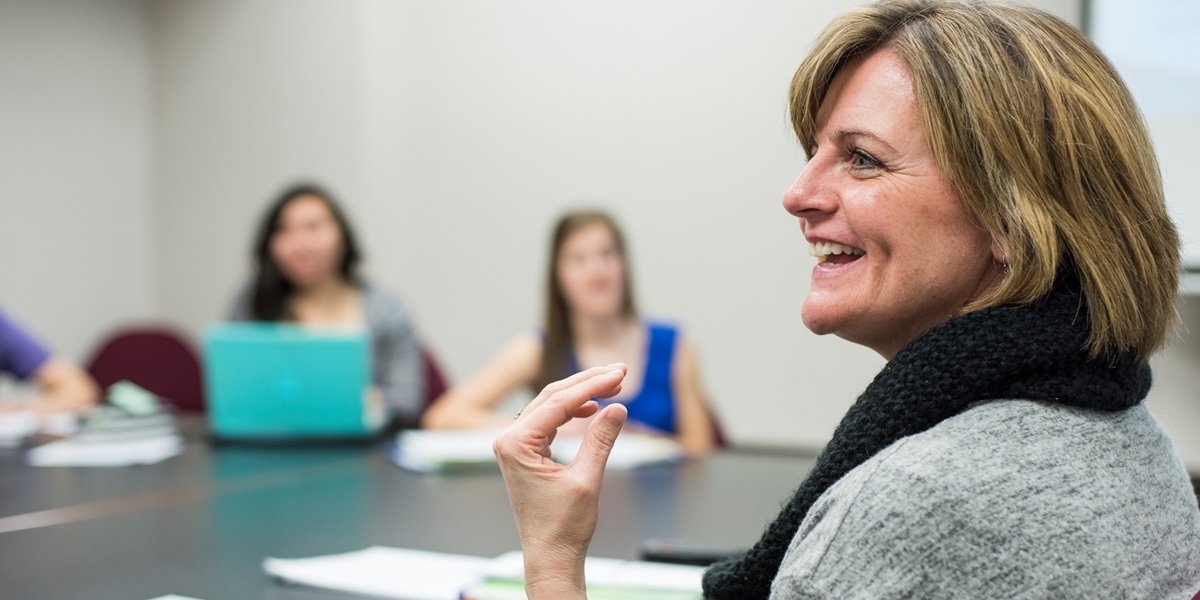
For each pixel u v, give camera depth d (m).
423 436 2.23
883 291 0.70
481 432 2.32
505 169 3.71
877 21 0.71
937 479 0.57
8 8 4.15
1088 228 0.64
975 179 0.65
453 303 3.84
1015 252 0.64
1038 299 0.65
